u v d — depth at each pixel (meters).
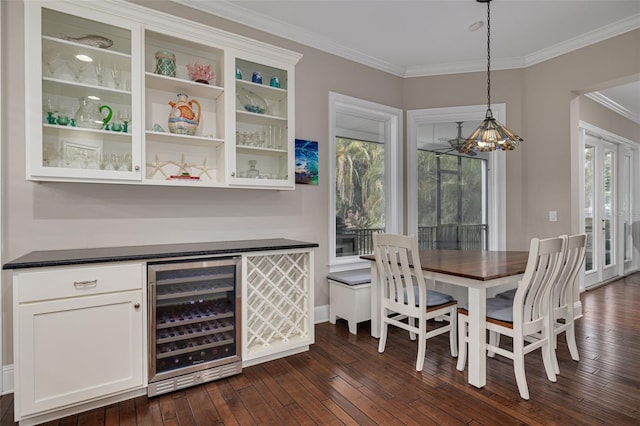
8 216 2.10
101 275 1.88
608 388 2.11
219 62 2.67
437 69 4.04
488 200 4.03
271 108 2.97
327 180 3.49
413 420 1.81
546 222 3.71
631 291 4.61
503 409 1.90
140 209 2.51
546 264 2.07
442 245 4.16
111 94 2.26
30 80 1.94
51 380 1.76
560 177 3.60
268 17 3.05
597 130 4.77
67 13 2.02
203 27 2.43
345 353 2.67
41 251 2.16
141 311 2.00
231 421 1.81
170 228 2.63
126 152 2.27
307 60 3.37
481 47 3.61
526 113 3.86
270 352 2.51
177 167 2.66
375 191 4.03
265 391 2.11
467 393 2.07
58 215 2.24
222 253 2.27
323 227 3.45
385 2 2.83
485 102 3.93
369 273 3.46
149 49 2.53
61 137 2.13
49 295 1.75
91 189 2.35
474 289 2.14
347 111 3.78
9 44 2.11
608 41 3.25
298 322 2.75
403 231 4.11
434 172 4.17
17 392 1.69
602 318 3.47
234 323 2.34
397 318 2.93
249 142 2.80
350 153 3.84
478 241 4.05
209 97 2.74
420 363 2.37
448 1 2.81
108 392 1.90
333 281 3.35
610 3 2.83
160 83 2.47
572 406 1.92
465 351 2.36
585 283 4.67
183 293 2.17
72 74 2.18
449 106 4.03
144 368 2.01
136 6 2.18
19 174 2.13
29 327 1.71
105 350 1.90
